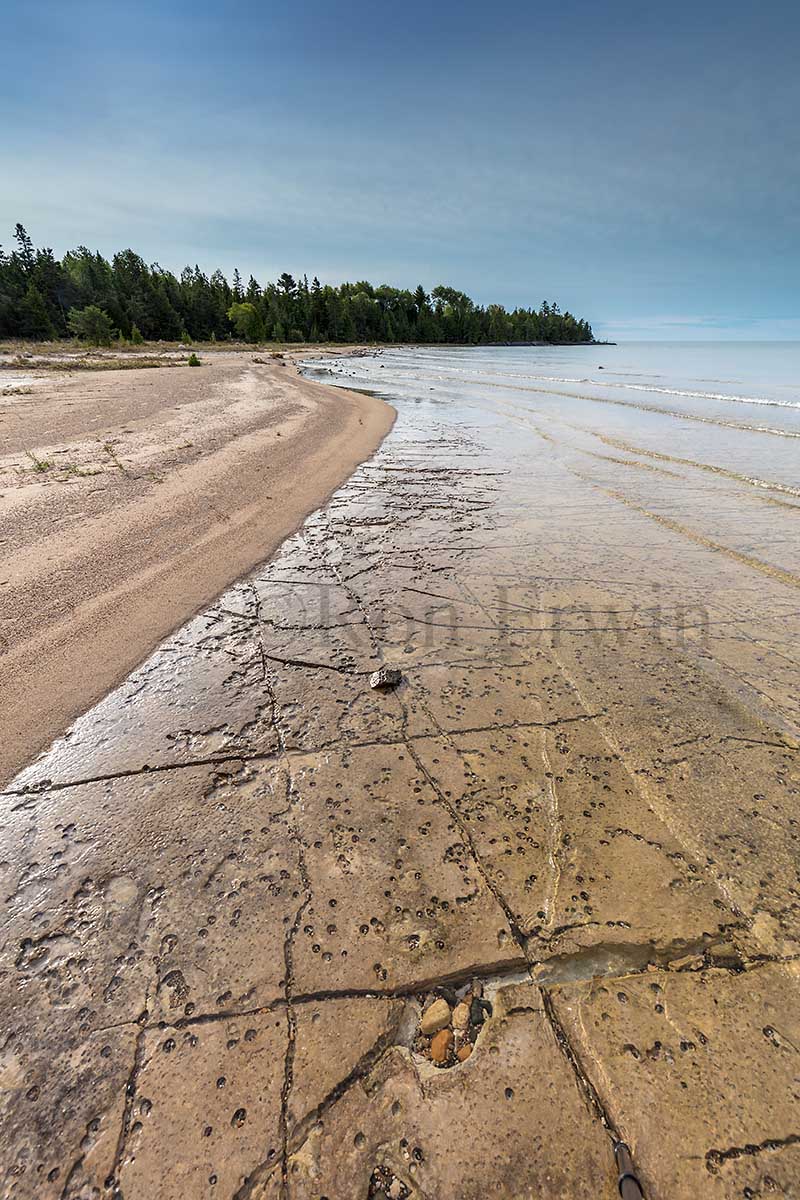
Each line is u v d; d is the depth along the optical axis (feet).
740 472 25.86
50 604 12.67
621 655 11.10
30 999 5.13
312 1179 3.93
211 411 39.99
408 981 5.23
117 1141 4.15
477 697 9.76
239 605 13.42
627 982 5.20
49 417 35.32
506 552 16.84
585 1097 4.38
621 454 30.35
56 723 9.09
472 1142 4.12
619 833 6.86
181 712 9.39
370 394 62.44
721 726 8.88
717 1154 4.06
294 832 6.95
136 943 5.63
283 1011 4.99
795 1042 4.72
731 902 5.98
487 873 6.33
